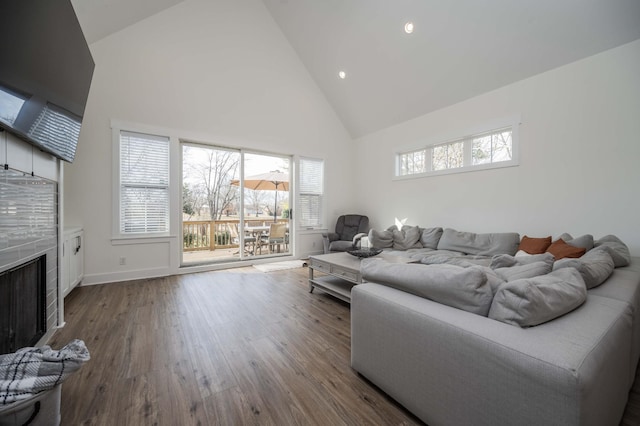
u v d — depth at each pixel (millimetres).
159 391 1437
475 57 3273
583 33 2598
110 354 1802
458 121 3908
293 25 4371
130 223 3670
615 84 2578
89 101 3369
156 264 3840
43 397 1062
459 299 1184
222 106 4320
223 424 1217
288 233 5582
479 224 3711
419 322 1181
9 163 1381
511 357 875
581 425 729
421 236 4223
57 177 2088
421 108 4336
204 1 3967
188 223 5848
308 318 2457
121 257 3596
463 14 2967
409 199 4727
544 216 3080
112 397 1385
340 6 3668
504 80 3314
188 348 1894
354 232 5293
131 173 3666
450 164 4125
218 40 4176
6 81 1150
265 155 5016
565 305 1091
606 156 2648
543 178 3076
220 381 1528
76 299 2883
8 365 1031
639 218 2488
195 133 4086
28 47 1249
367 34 3791
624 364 1157
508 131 3447
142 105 3684
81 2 2473
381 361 1389
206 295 3068
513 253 3113
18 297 1563
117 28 3404
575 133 2830
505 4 2703
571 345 868
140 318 2404
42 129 1590
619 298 1345
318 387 1481
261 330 2197
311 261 3248
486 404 943
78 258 3141
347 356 1811
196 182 5910
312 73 5082
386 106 4730
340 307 2746
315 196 5582
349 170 5961
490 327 1006
